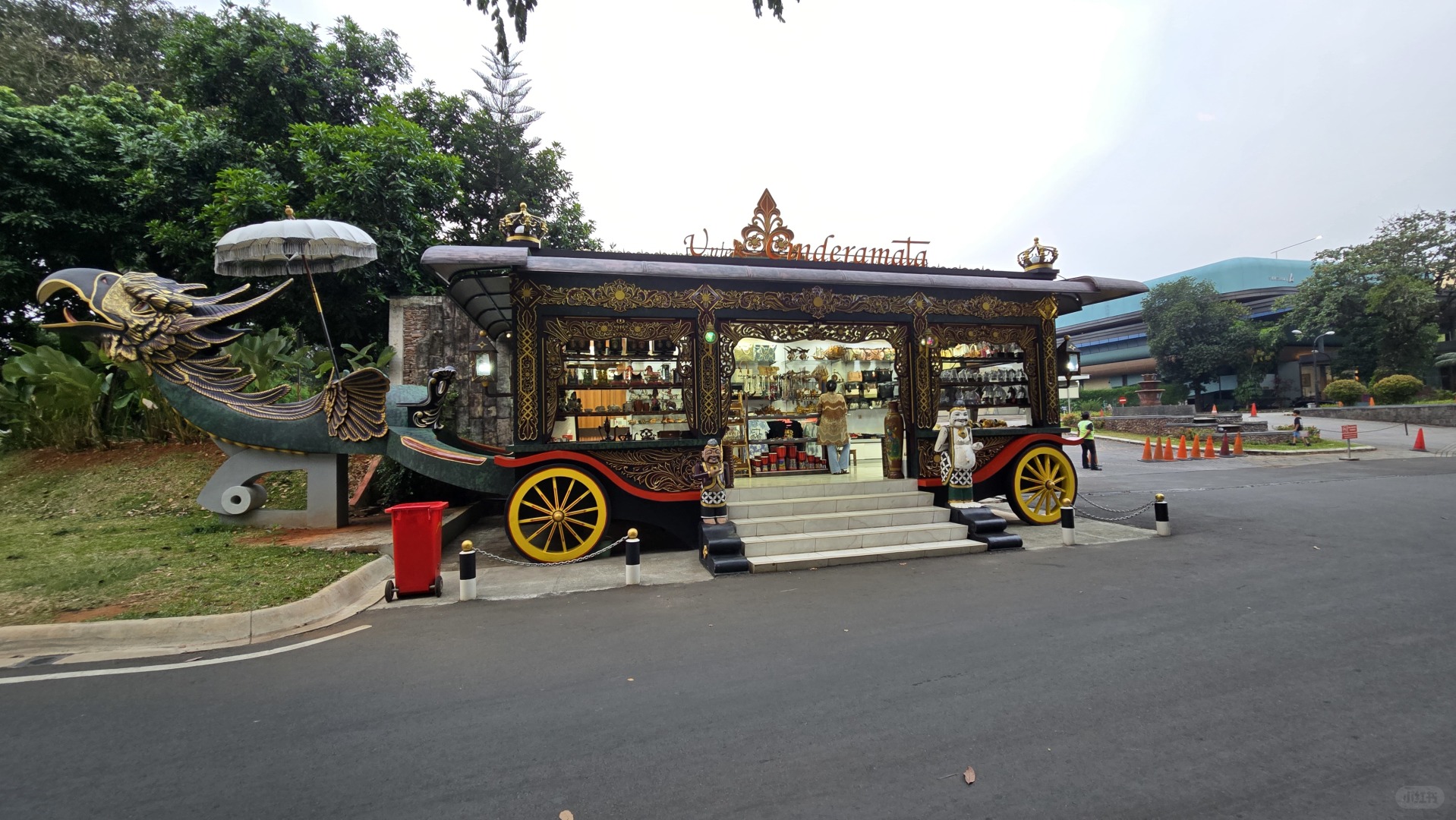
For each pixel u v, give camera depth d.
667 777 2.90
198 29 13.77
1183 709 3.46
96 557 6.77
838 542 7.62
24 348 10.87
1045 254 9.81
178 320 8.57
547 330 7.86
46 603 5.34
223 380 8.71
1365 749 3.02
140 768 3.07
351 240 8.14
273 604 5.38
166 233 11.95
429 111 16.38
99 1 19.20
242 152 13.10
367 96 15.37
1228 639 4.48
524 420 7.75
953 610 5.34
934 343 9.14
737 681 3.98
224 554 7.02
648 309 8.07
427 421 9.24
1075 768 2.90
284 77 13.73
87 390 10.73
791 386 10.94
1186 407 26.23
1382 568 6.26
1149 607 5.27
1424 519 8.70
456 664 4.39
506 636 4.97
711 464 7.69
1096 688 3.75
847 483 8.71
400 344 12.49
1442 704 3.46
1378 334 31.98
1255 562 6.68
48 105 15.34
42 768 3.09
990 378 9.76
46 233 12.16
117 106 13.37
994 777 2.84
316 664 4.42
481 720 3.53
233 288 12.59
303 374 12.59
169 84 17.77
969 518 8.09
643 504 8.09
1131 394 43.94
